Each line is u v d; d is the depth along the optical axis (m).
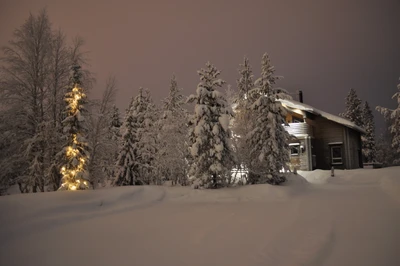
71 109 18.56
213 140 17.59
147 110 31.38
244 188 16.59
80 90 18.94
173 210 11.91
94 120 22.05
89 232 8.24
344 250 6.12
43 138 19.34
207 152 17.45
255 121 20.45
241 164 20.08
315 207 11.73
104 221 9.77
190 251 6.30
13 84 19.67
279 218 9.59
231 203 13.85
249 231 7.87
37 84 20.42
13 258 6.18
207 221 9.45
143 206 13.05
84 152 18.11
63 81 21.23
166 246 6.72
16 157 19.20
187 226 8.75
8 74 19.97
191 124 18.84
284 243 6.65
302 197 15.39
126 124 22.33
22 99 19.81
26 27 20.34
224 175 17.95
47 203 10.30
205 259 5.78
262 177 19.38
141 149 23.45
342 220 8.98
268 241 6.84
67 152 17.62
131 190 14.09
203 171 17.77
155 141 23.70
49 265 5.75
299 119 34.06
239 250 6.25
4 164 18.44
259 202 13.98
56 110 20.98
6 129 19.25
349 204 12.27
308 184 21.73
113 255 6.20
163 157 21.67
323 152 33.62
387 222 8.55
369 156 52.69
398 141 37.09
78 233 8.14
